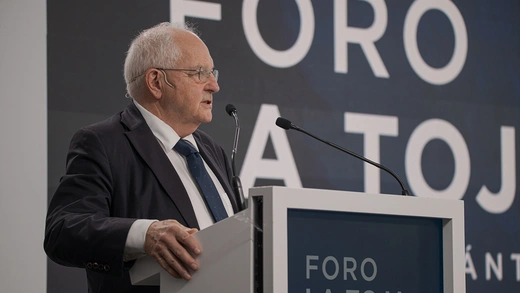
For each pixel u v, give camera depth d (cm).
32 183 523
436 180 684
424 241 271
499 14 739
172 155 362
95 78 557
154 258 262
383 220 261
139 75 372
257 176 609
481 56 726
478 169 705
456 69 711
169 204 331
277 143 621
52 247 296
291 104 632
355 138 654
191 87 367
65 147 538
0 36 527
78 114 546
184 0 597
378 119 667
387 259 259
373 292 253
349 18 669
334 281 245
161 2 588
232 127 605
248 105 614
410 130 680
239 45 617
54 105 538
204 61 374
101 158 327
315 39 651
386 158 665
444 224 275
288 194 234
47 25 544
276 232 229
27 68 532
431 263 271
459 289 271
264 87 623
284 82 632
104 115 556
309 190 239
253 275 233
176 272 257
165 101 368
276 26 636
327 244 246
